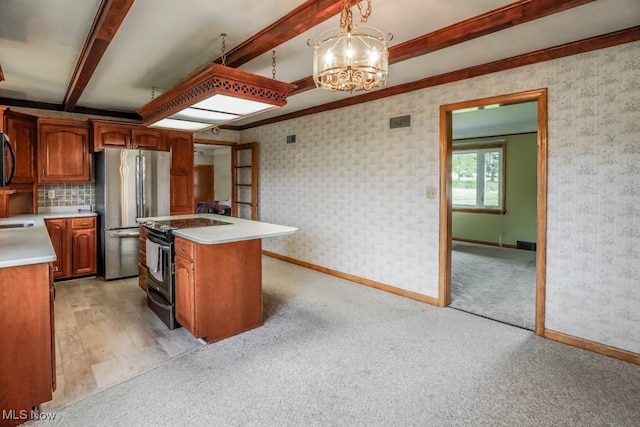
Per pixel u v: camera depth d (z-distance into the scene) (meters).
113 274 4.33
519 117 5.43
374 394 2.04
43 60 2.99
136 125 4.72
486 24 2.23
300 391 2.06
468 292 3.99
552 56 2.70
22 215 4.14
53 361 1.92
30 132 4.07
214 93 2.38
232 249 2.78
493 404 1.95
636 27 2.31
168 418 1.82
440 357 2.48
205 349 2.58
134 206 4.48
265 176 5.89
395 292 3.91
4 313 1.76
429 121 3.52
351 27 1.82
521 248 6.75
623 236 2.46
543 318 2.82
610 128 2.48
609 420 1.83
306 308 3.44
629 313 2.44
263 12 2.17
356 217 4.32
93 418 1.81
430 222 3.56
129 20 2.27
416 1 2.06
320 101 4.51
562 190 2.70
